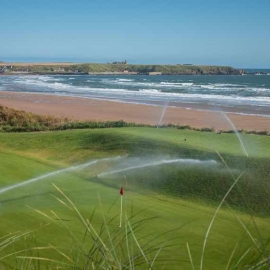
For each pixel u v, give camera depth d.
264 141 15.94
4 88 97.25
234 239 7.25
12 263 4.92
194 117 42.62
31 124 29.42
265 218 9.11
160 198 11.02
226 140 16.56
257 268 2.02
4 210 8.91
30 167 14.30
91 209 9.15
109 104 56.31
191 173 12.52
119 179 12.78
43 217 8.39
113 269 2.18
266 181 11.46
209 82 137.00
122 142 17.70
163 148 15.97
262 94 77.25
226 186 11.38
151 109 50.25
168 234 7.39
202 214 9.48
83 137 19.56
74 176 13.30
